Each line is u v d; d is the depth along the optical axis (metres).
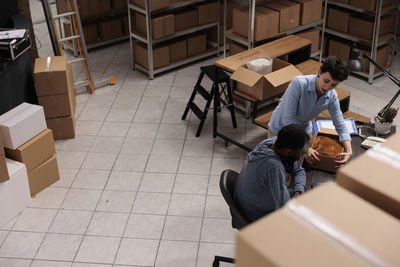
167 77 6.45
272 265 0.88
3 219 3.83
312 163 3.07
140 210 4.00
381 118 3.59
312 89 3.09
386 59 6.38
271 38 5.71
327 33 6.86
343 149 3.24
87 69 5.93
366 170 1.18
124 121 5.37
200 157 4.71
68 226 3.83
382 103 5.69
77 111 5.59
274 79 4.33
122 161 4.66
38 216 3.94
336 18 6.48
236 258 0.97
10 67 4.59
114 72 6.61
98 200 4.12
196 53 6.94
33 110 4.01
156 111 5.57
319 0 5.81
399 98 5.80
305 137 2.34
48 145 4.15
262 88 4.50
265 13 5.43
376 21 5.88
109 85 6.22
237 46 5.75
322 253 0.91
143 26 6.27
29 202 4.05
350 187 1.18
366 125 3.73
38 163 4.10
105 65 6.84
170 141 4.98
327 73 2.87
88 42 7.31
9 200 3.83
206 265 3.43
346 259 0.90
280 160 2.41
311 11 5.80
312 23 5.90
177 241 3.66
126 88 6.14
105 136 5.08
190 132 5.13
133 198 4.14
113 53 7.23
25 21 5.20
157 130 5.18
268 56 4.77
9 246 3.64
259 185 2.44
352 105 5.64
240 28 5.55
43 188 4.24
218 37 6.98
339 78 2.84
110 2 7.36
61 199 4.14
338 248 0.92
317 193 1.09
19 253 3.57
